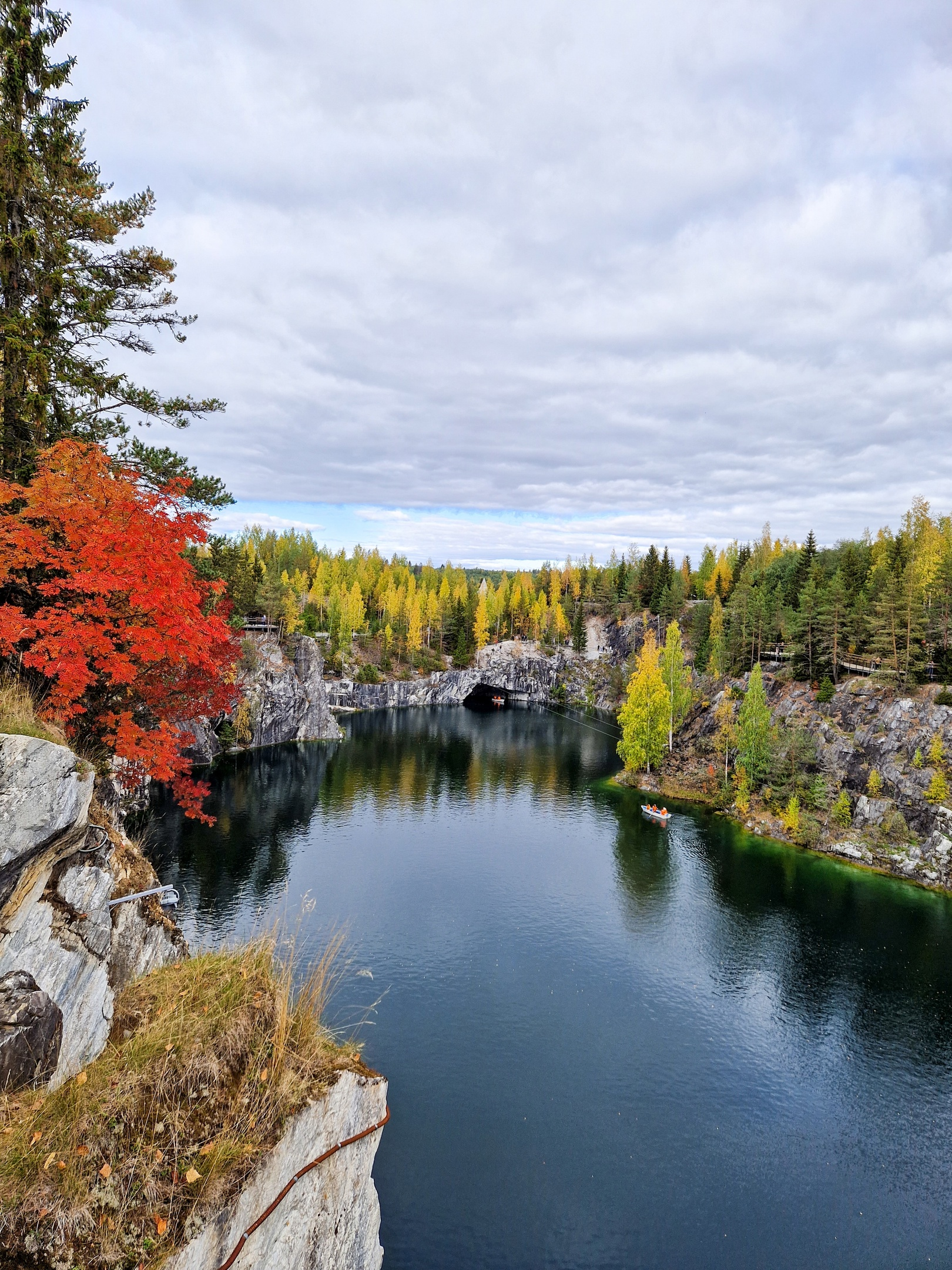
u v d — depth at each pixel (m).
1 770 7.85
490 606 169.25
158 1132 7.20
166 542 12.88
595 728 113.06
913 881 48.25
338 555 186.25
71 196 16.31
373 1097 10.33
